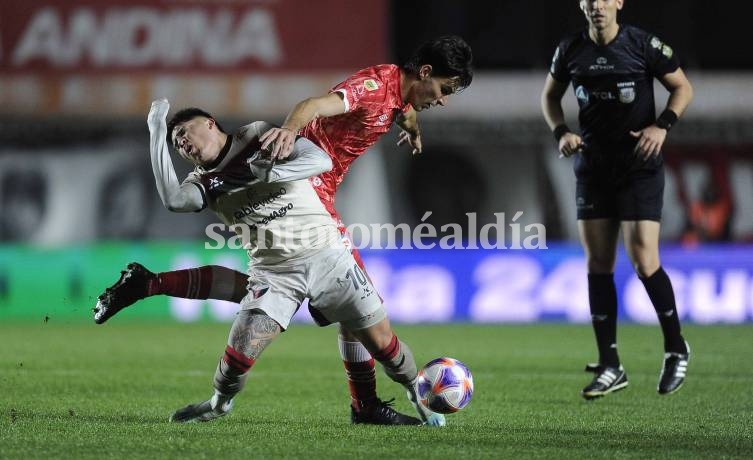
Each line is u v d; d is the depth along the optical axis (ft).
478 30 207.51
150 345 129.80
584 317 177.17
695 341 139.64
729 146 213.05
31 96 197.88
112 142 209.15
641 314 176.35
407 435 58.80
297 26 198.80
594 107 78.33
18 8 196.44
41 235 209.26
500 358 115.65
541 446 55.31
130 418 65.05
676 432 61.46
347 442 55.72
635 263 78.69
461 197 213.46
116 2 197.67
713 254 177.78
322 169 55.83
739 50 209.87
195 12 198.49
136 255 177.27
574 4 207.00
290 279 59.11
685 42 208.95
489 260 177.78
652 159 77.46
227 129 200.23
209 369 101.24
